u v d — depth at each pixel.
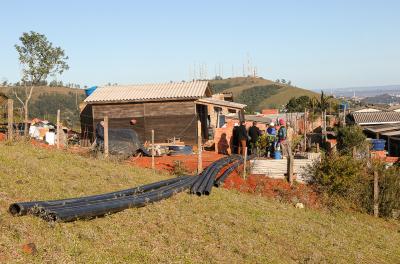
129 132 24.14
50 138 26.23
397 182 22.06
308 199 20.19
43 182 11.97
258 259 10.73
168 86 35.28
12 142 17.69
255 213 14.98
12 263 6.84
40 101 130.75
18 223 8.30
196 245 10.30
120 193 12.27
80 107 34.56
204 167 21.67
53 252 7.57
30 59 47.53
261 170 22.27
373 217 21.14
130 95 33.62
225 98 48.31
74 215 9.34
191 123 32.66
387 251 15.55
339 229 16.69
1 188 10.53
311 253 12.37
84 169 15.44
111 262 8.04
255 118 54.81
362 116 59.19
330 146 38.00
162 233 10.34
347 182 21.42
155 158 24.06
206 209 13.62
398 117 57.97
